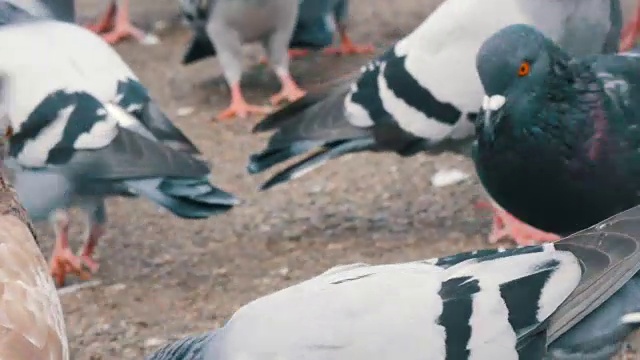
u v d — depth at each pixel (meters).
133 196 7.36
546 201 6.87
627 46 11.09
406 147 7.96
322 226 8.20
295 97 10.95
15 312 4.25
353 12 13.82
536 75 6.60
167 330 6.80
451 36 7.72
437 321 4.55
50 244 8.23
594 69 6.60
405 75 7.85
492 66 6.70
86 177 7.13
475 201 8.48
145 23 13.84
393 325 4.57
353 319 4.63
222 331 4.84
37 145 7.15
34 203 7.32
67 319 6.99
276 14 10.58
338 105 8.05
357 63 12.16
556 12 7.46
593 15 7.51
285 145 7.94
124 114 7.29
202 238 8.12
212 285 7.38
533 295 4.57
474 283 4.65
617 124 6.54
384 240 7.90
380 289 4.71
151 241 8.12
